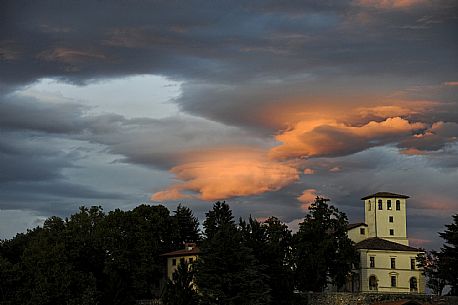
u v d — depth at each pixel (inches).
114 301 5128.0
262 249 5004.9
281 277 4980.3
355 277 6461.6
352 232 6998.0
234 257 4626.0
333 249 5684.1
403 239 6978.4
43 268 5206.7
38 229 6368.1
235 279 4569.4
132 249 6023.6
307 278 5511.8
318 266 5502.0
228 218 6299.2
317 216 5767.7
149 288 6250.0
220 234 4722.0
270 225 5689.0
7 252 5920.3
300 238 5684.1
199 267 4643.2
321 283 5536.4
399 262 6461.6
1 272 5044.3
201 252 4736.7
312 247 5625.0
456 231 5684.1
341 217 5836.6
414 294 5487.2
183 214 7819.9
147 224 6761.8
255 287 4613.7
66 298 5078.7
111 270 5580.7
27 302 4955.7
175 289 4451.3
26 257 5334.6
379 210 7003.0
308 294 5467.5
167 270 6628.9
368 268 6397.6
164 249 6934.1
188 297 4421.8
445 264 5629.9
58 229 6343.5
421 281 6427.2
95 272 5733.3
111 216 6481.3
